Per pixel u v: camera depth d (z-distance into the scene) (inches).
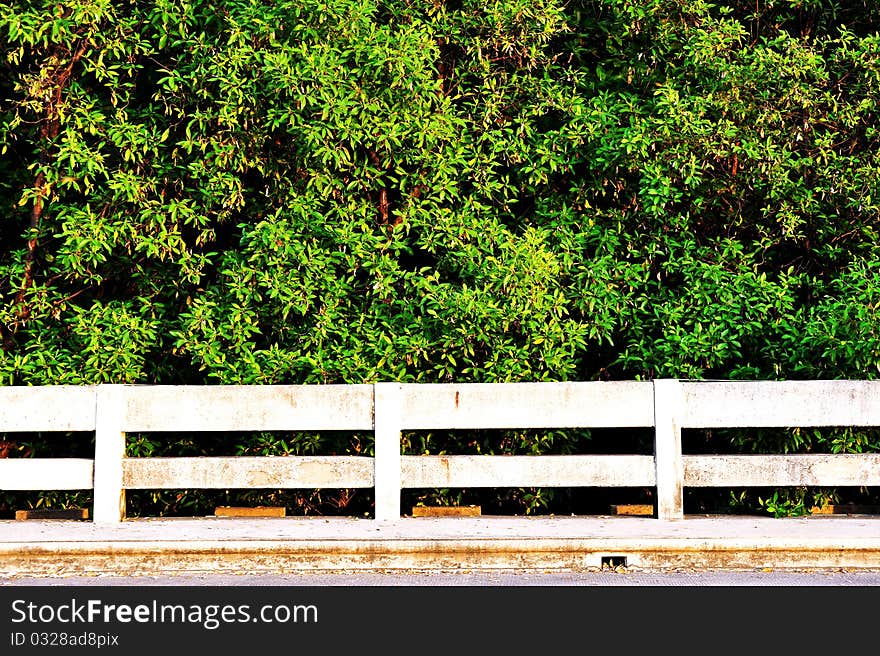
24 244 377.4
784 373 341.7
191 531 292.8
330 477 306.7
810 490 334.0
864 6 376.2
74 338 344.5
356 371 330.0
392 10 352.8
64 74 344.2
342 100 326.6
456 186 356.5
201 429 305.9
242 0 339.3
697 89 359.6
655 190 341.4
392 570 279.4
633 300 352.5
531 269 328.5
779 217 352.8
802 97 346.9
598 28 377.4
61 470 306.0
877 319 317.4
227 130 336.8
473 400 306.2
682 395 307.4
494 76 364.2
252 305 346.6
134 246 350.6
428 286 332.2
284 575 275.9
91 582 268.4
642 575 273.6
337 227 341.7
